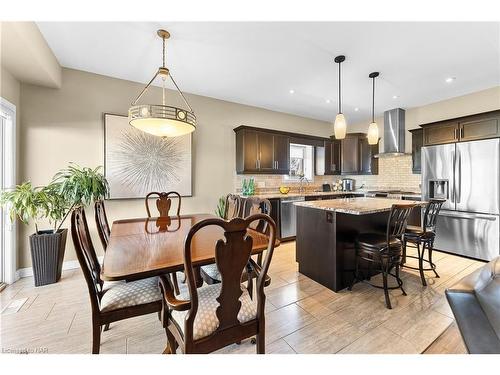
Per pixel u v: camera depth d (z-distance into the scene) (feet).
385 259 7.62
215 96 13.05
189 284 3.22
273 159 14.57
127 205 10.75
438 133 12.19
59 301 6.98
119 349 5.01
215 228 6.75
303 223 8.99
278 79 10.80
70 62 9.06
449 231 11.28
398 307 6.67
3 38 6.16
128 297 4.47
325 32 7.27
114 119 10.28
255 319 3.96
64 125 9.39
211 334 3.54
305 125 17.53
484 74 10.34
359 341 5.25
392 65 9.46
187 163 12.13
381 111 15.98
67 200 8.34
